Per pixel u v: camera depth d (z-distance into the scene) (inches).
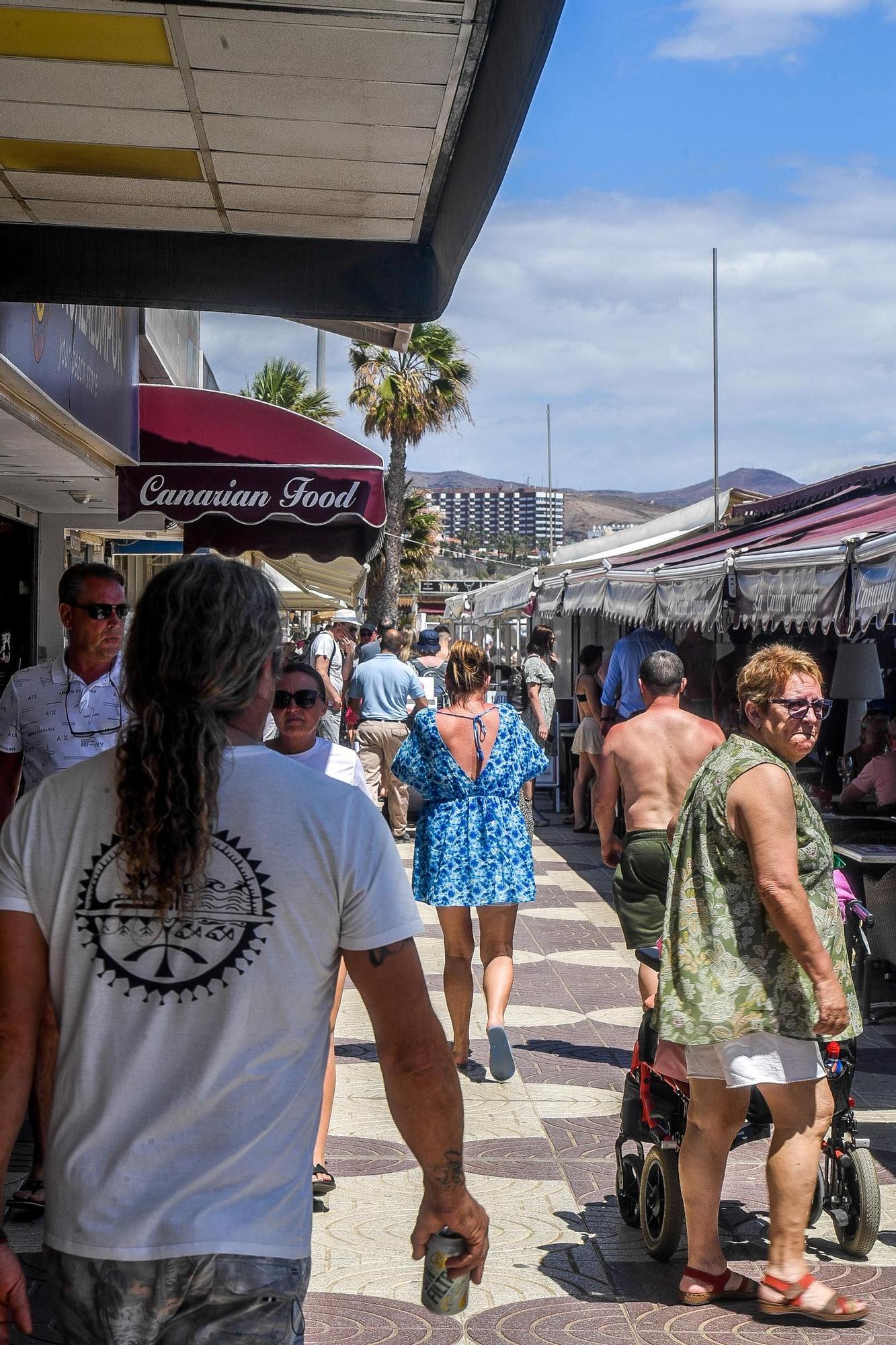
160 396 381.1
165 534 573.0
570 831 598.9
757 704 155.7
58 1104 75.5
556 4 119.6
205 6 136.6
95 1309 72.1
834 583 279.4
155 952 74.7
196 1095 73.4
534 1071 246.4
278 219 207.5
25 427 268.1
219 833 75.5
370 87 157.5
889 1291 158.6
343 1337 145.9
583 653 582.2
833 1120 170.9
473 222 173.6
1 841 78.3
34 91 159.5
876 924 296.4
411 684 521.3
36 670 184.7
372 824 78.7
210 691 77.0
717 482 795.4
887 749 383.9
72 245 214.5
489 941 243.1
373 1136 210.8
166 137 173.6
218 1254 71.4
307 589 944.3
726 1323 150.5
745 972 148.6
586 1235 174.6
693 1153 155.3
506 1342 145.6
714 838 150.7
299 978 75.4
